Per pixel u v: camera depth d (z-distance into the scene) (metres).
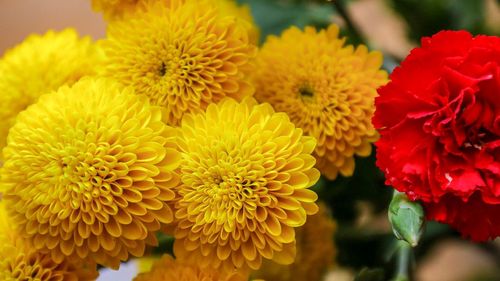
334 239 0.49
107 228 0.38
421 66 0.37
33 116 0.38
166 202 0.38
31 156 0.38
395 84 0.37
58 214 0.37
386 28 0.64
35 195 0.38
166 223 0.38
